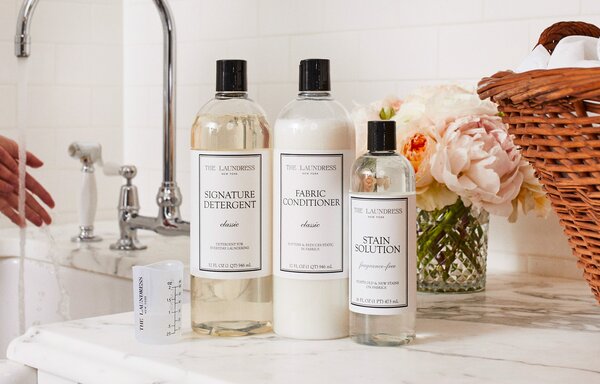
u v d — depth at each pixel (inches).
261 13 63.4
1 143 61.5
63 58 70.9
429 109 42.8
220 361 31.0
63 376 33.0
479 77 52.2
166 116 57.6
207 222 34.4
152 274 33.4
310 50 60.6
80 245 62.4
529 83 29.5
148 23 71.8
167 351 32.5
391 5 56.1
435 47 54.1
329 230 33.7
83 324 37.3
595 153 28.8
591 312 40.1
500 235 52.5
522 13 50.2
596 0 47.1
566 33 38.4
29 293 63.2
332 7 59.2
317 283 33.8
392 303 32.8
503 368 30.0
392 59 56.2
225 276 34.4
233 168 34.1
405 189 32.8
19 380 34.1
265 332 35.6
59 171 71.6
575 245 33.0
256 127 34.7
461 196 42.5
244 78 35.4
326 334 34.0
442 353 32.1
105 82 73.5
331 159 33.5
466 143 41.8
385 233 32.5
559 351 32.5
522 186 43.8
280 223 34.3
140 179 73.5
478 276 45.3
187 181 69.3
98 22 72.7
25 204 60.8
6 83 68.6
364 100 57.9
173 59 57.2
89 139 72.9
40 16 69.4
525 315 39.4
